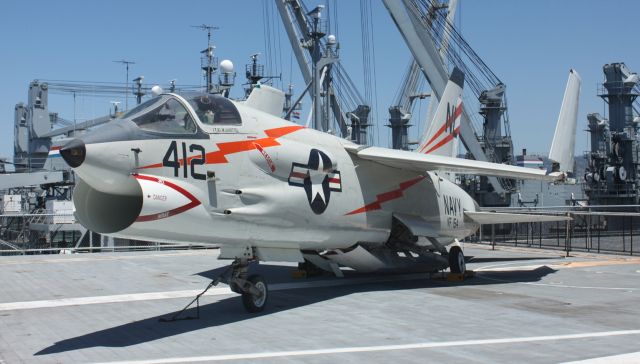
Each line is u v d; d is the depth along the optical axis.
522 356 6.83
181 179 8.94
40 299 11.72
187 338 8.09
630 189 39.91
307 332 8.41
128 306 10.90
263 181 10.43
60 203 34.91
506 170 13.93
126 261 19.12
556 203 43.47
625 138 39.59
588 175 42.12
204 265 17.86
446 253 15.67
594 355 6.81
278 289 13.07
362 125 42.12
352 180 12.86
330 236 12.26
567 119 15.43
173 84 35.75
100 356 7.16
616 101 40.25
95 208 8.69
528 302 10.92
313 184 11.62
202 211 9.17
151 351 7.36
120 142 8.27
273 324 9.05
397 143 45.84
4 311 10.44
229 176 9.73
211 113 9.82
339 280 14.70
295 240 11.41
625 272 15.71
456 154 19.02
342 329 8.59
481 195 36.22
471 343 7.56
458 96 18.92
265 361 6.77
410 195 14.66
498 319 9.23
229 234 9.80
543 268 16.78
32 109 67.81
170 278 14.87
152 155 8.61
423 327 8.66
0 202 52.69
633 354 6.84
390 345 7.52
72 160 7.70
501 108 35.75
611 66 40.06
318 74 25.81
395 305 10.72
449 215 16.25
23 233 30.67
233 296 12.02
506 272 15.98
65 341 8.05
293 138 11.51
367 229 13.34
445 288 13.05
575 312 9.80
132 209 9.00
